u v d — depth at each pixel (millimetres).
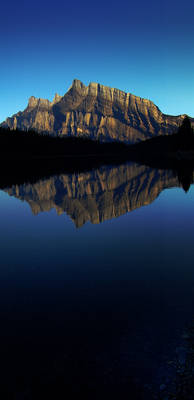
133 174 32469
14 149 104625
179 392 2496
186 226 8961
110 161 78875
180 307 3904
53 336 3340
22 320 3723
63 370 2816
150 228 8828
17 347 3178
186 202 13539
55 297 4383
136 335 3277
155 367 2781
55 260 6211
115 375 2713
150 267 5578
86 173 36375
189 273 5211
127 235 8109
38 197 16594
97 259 6176
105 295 4383
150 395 2479
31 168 47750
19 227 9508
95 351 3049
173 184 21141
